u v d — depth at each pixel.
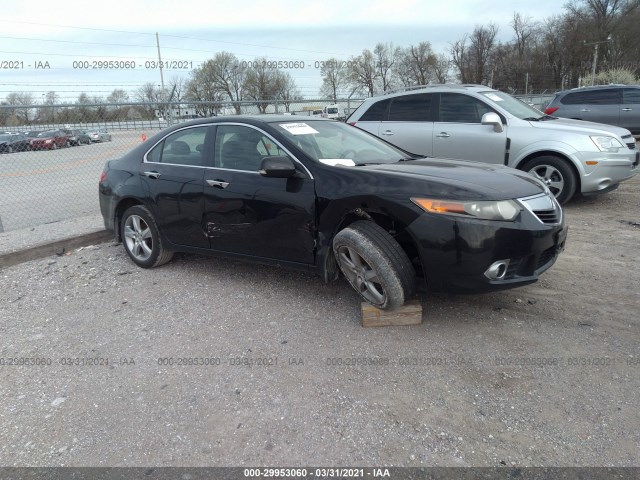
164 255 5.00
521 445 2.39
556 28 67.56
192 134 4.69
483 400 2.73
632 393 2.72
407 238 3.47
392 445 2.43
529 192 3.47
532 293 4.05
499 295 4.03
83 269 5.20
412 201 3.33
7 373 3.25
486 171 3.79
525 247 3.27
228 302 4.17
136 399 2.90
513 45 73.44
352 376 3.00
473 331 3.47
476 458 2.33
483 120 6.86
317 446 2.45
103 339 3.65
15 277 5.03
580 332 3.39
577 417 2.56
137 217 5.05
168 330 3.73
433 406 2.70
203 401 2.84
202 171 4.46
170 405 2.82
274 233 4.00
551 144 6.67
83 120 8.62
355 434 2.51
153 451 2.47
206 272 4.92
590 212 6.75
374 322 3.58
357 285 3.66
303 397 2.83
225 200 4.23
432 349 3.26
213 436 2.55
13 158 9.34
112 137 8.94
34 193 10.32
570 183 6.71
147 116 8.77
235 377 3.06
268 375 3.06
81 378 3.15
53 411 2.83
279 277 4.67
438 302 3.94
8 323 4.01
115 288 4.65
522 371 2.97
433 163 4.14
